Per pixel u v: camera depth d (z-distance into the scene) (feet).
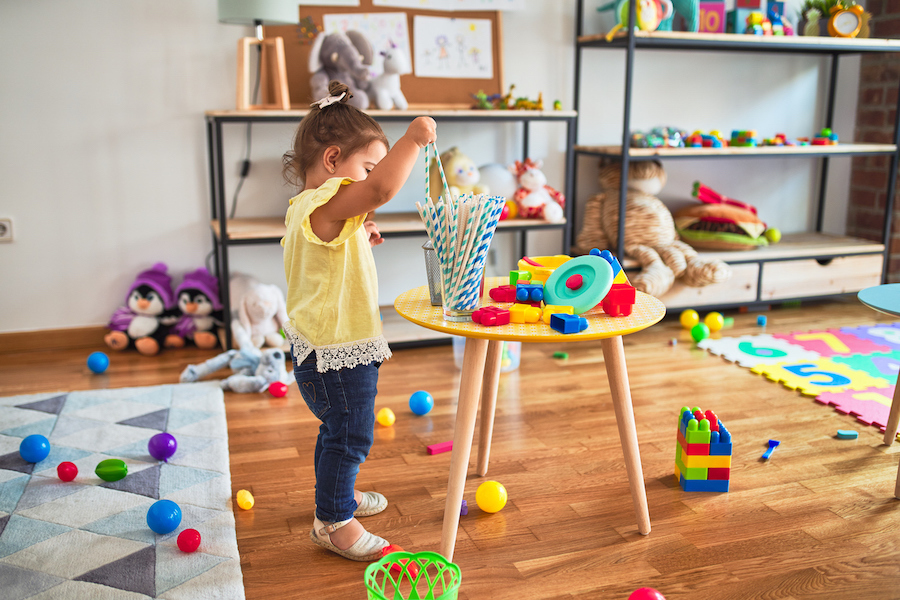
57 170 8.05
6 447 5.63
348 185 3.72
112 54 7.96
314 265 3.90
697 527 4.53
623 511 4.74
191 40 8.14
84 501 4.83
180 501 4.84
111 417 6.24
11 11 7.59
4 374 7.45
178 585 3.93
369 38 8.49
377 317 4.07
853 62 10.79
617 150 8.53
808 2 9.56
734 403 6.59
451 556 4.15
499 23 8.95
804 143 9.70
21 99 7.79
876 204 10.73
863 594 3.87
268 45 8.03
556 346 8.38
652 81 9.91
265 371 7.06
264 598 3.88
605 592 3.91
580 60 9.45
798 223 11.18
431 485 5.13
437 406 6.59
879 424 6.05
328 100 4.01
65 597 3.82
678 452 5.16
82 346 8.45
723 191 10.63
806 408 6.47
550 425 6.13
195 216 8.56
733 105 10.39
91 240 8.30
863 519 4.62
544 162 9.66
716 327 8.80
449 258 3.90
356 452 4.09
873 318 9.37
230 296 8.09
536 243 9.78
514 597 3.87
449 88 8.89
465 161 8.43
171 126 8.28
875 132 10.68
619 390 4.25
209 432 5.96
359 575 4.09
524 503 4.86
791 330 8.87
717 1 8.94
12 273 8.13
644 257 8.89
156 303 8.17
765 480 5.14
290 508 4.83
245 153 8.52
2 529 4.47
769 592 3.89
